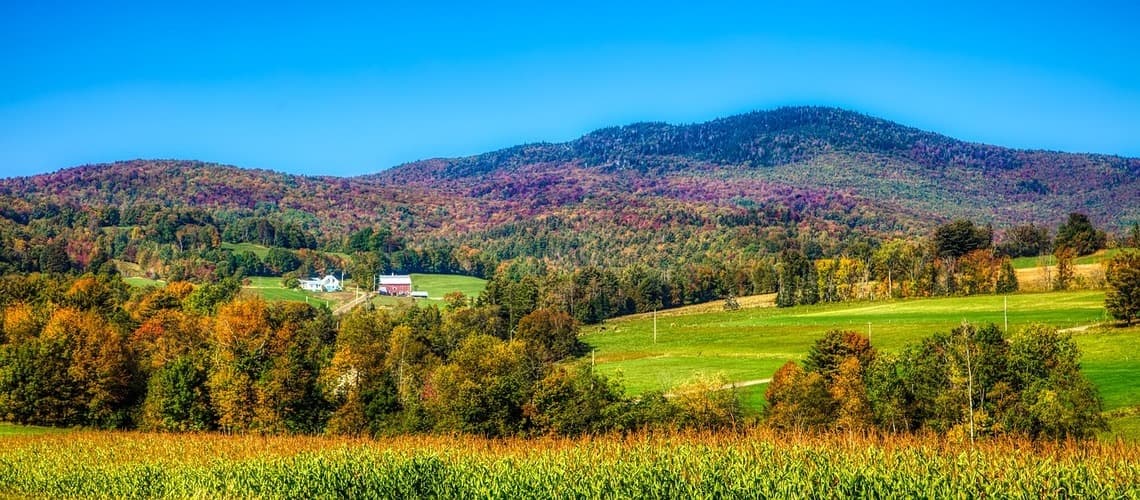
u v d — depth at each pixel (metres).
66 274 182.88
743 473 35.00
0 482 50.16
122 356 90.06
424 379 94.62
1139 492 30.44
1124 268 103.94
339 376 89.69
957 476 32.81
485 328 155.12
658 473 36.69
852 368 78.44
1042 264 195.88
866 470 33.84
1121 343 94.50
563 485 37.31
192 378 82.62
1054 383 60.56
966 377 62.66
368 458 44.97
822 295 185.50
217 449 57.03
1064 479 31.88
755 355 117.62
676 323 167.25
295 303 157.62
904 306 151.50
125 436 68.69
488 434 70.00
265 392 80.00
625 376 105.88
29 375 83.62
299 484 42.91
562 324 139.75
